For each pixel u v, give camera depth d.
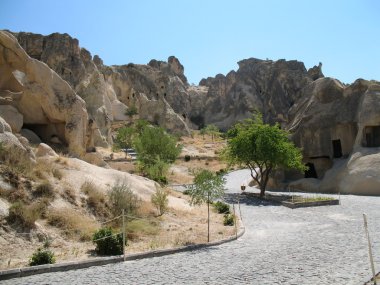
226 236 16.61
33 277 10.50
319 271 10.42
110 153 53.59
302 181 39.56
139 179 25.97
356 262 11.24
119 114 92.88
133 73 116.25
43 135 32.69
